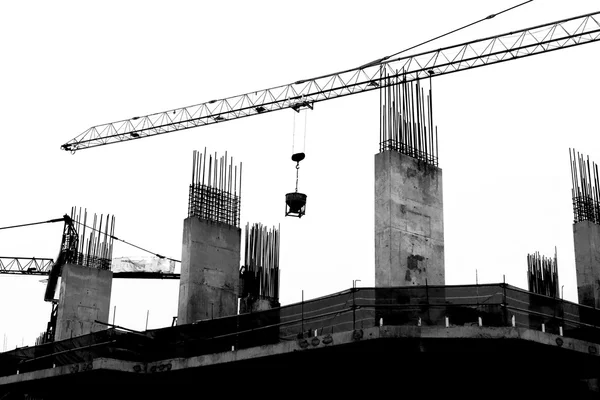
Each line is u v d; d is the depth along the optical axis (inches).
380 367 1309.1
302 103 2834.6
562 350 1211.9
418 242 1407.5
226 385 1513.3
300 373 1387.8
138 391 1599.4
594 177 1606.8
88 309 1999.3
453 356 1234.0
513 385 1360.7
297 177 2182.6
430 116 1514.5
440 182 1465.3
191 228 1668.3
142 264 3518.7
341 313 1274.6
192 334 1445.6
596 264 1521.9
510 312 1210.6
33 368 1638.8
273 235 1909.4
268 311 1365.7
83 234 2094.0
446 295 1231.5
